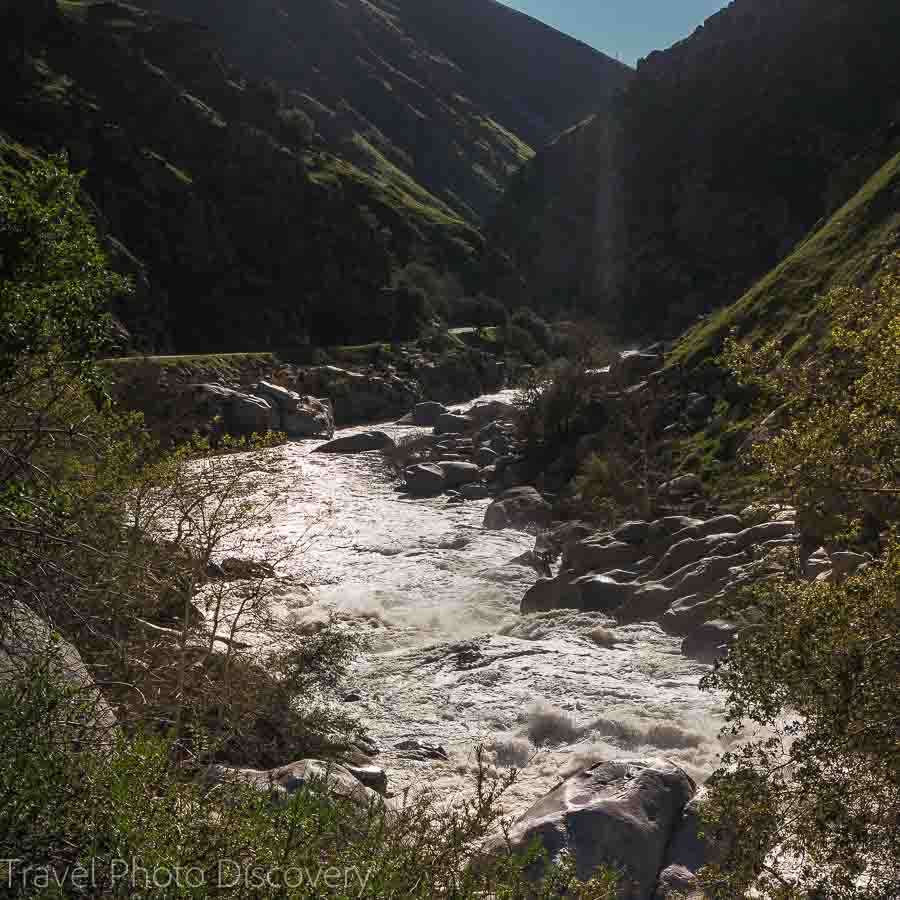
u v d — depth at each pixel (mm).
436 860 4551
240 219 91062
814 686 6383
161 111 90562
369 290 95375
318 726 13508
